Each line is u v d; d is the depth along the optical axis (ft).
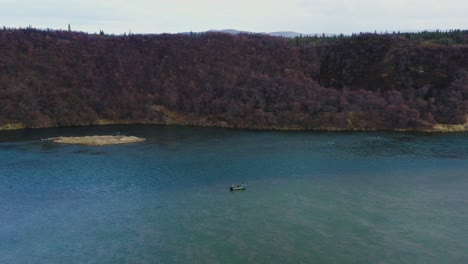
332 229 184.03
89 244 172.45
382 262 155.84
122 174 272.92
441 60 470.80
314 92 469.98
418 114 417.69
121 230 185.57
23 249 168.55
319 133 409.28
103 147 354.13
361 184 247.50
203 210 207.92
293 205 213.46
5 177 265.34
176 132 422.41
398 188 239.50
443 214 200.44
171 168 287.28
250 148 348.18
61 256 162.61
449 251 164.25
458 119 408.67
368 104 439.63
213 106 474.49
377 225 188.03
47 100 465.06
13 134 405.18
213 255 161.89
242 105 465.06
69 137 388.57
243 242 172.45
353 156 316.81
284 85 479.00
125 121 474.49
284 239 174.70
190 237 177.78
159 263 156.35
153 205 215.92
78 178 263.70
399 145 351.46
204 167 289.53
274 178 261.85
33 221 196.24
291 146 353.92
